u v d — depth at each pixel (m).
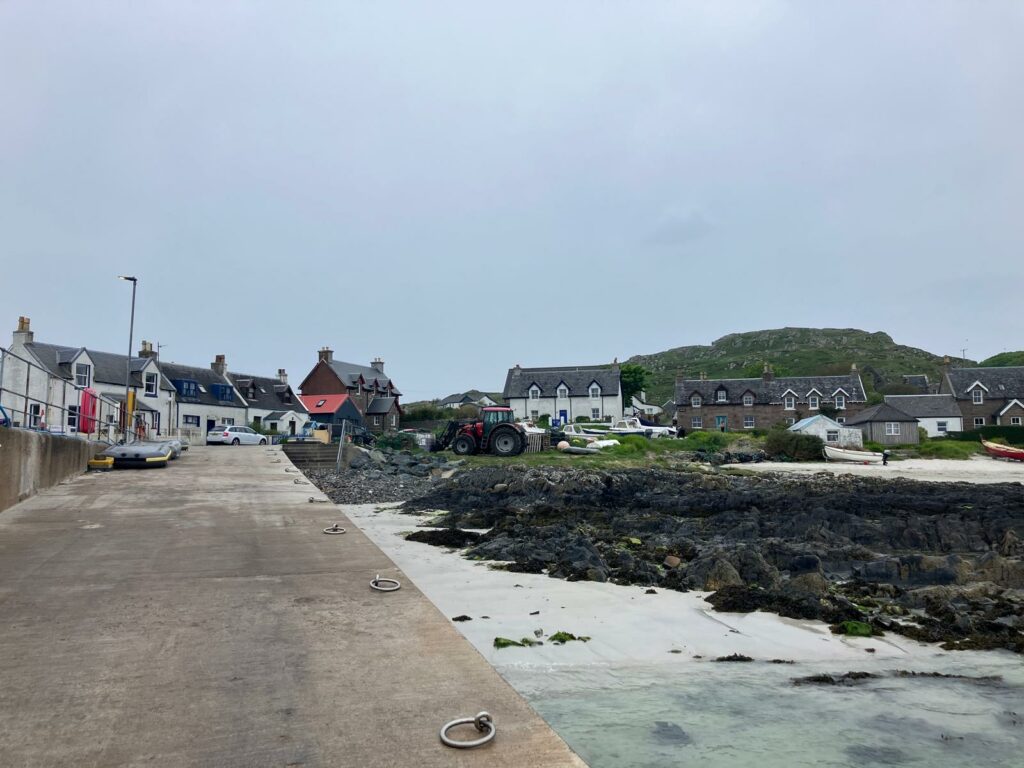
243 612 4.84
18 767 2.73
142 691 3.48
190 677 3.67
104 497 11.30
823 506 15.52
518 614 7.27
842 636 6.73
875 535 11.92
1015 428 47.88
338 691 3.54
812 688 5.46
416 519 13.95
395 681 3.69
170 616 4.72
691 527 12.49
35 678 3.62
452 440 28.56
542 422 61.66
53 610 4.82
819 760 4.30
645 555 10.21
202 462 20.64
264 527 8.34
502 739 3.06
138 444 19.33
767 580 8.49
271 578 5.82
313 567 6.23
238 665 3.86
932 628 6.95
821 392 61.12
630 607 7.58
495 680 3.73
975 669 5.89
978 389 60.06
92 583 5.58
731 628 6.92
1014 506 15.84
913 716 4.98
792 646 6.43
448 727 3.12
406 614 4.86
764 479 23.73
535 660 5.97
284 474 16.66
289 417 55.50
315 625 4.59
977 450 40.06
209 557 6.60
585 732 4.65
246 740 3.00
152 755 2.86
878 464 33.88
